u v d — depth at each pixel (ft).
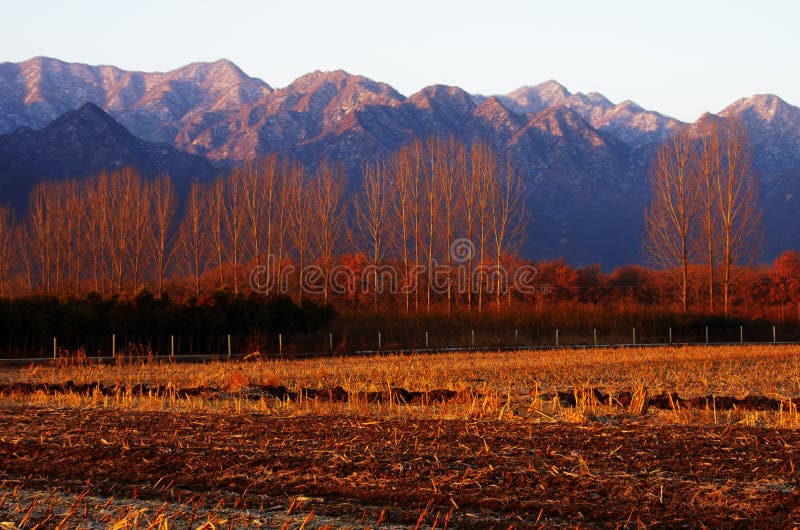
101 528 31.07
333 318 164.86
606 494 35.73
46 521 31.65
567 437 48.42
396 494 35.58
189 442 47.16
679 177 201.57
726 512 33.14
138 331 136.87
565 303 199.72
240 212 223.71
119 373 96.68
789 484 37.24
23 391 75.87
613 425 53.47
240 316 145.18
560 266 275.18
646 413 60.03
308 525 31.53
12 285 255.91
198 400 67.31
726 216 199.62
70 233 238.68
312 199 222.89
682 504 34.19
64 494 35.88
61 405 64.85
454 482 37.63
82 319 134.21
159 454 43.47
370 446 45.70
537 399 63.62
